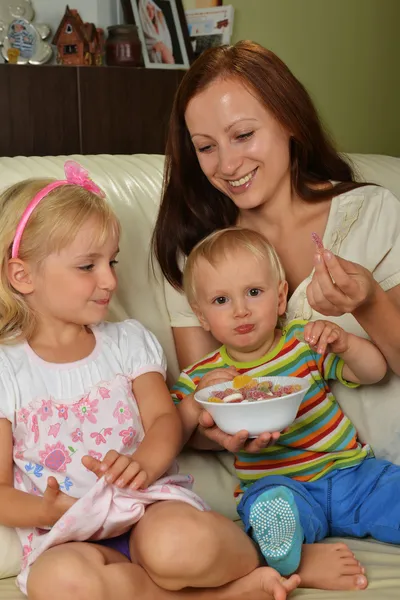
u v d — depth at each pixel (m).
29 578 1.22
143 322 1.74
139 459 1.37
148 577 1.25
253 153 1.57
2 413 1.39
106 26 3.51
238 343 1.57
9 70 2.89
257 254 1.56
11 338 1.45
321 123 1.71
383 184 1.91
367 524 1.49
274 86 1.57
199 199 1.73
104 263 1.44
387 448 1.60
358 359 1.53
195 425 1.56
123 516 1.29
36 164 1.76
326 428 1.57
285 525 1.29
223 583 1.26
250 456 1.58
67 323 1.48
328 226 1.65
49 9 3.40
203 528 1.23
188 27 3.82
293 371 1.59
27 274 1.44
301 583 1.34
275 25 4.21
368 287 1.39
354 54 4.78
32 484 1.39
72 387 1.44
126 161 1.86
